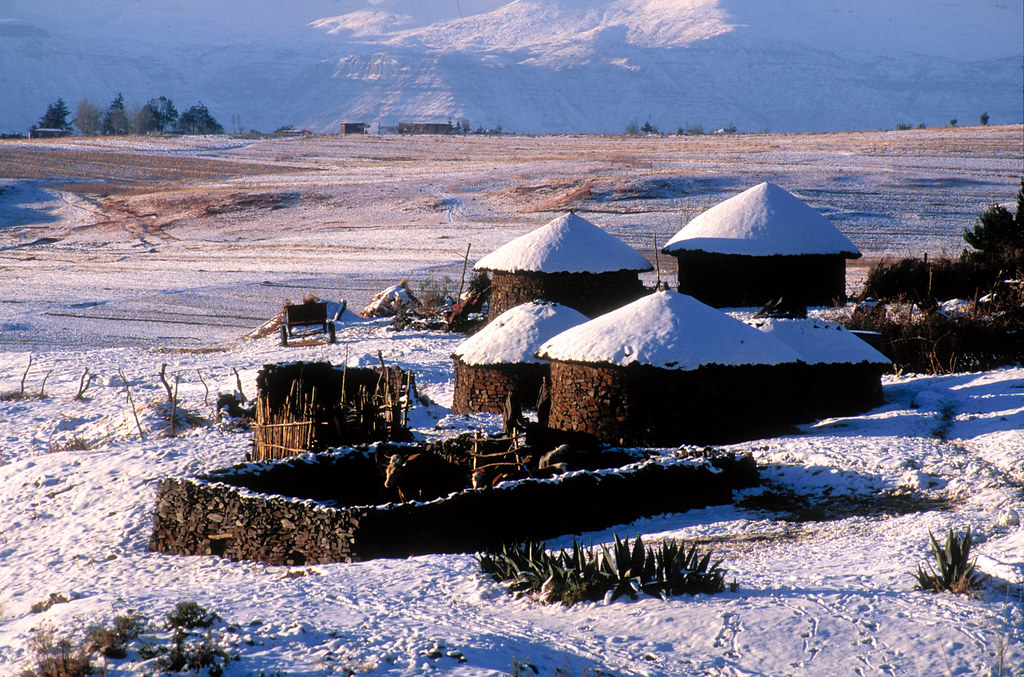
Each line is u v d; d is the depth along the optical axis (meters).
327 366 64.50
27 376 110.38
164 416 78.81
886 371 72.81
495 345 71.69
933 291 101.94
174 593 30.19
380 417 60.62
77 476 58.22
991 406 55.03
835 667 22.59
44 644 23.58
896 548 32.78
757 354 55.66
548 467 46.69
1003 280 97.19
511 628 25.91
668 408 54.81
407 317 135.25
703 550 35.47
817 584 28.39
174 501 45.81
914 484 43.06
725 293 92.44
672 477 43.75
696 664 23.28
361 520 38.91
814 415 59.41
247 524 42.66
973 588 26.61
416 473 50.06
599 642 24.88
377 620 26.11
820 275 92.44
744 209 94.19
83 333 147.88
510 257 99.50
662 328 55.97
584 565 29.06
